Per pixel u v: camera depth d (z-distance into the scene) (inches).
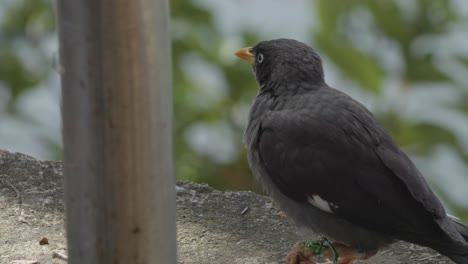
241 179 525.7
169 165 264.1
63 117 258.7
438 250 355.9
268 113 398.0
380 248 379.2
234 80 536.7
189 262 379.9
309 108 389.1
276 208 430.6
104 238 264.5
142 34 252.8
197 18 545.0
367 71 544.7
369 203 364.2
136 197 260.7
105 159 259.0
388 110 547.8
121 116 255.6
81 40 251.8
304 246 374.3
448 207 535.2
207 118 533.6
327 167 371.6
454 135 537.0
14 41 551.2
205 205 430.6
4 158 452.8
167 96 260.4
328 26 555.5
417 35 552.4
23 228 395.9
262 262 382.3
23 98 553.9
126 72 253.3
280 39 429.4
